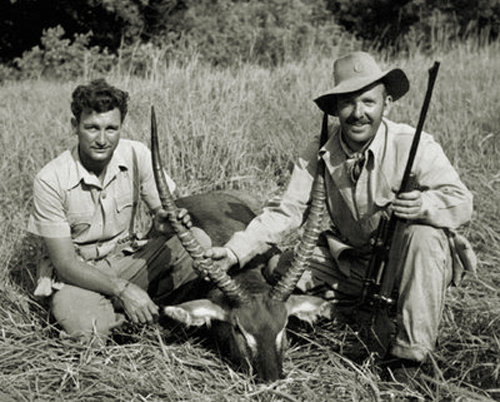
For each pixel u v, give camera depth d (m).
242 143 6.80
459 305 4.53
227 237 4.63
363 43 17.36
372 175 3.98
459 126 7.28
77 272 4.16
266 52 13.23
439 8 17.66
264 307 3.90
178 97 7.50
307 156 4.23
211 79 8.30
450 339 4.21
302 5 16.02
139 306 4.12
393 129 4.00
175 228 3.94
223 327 4.08
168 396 3.70
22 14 18.69
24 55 15.61
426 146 3.93
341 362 4.11
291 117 7.60
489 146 7.05
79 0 17.91
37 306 4.49
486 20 17.64
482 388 3.86
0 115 8.22
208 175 6.38
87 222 4.27
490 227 5.46
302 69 9.59
